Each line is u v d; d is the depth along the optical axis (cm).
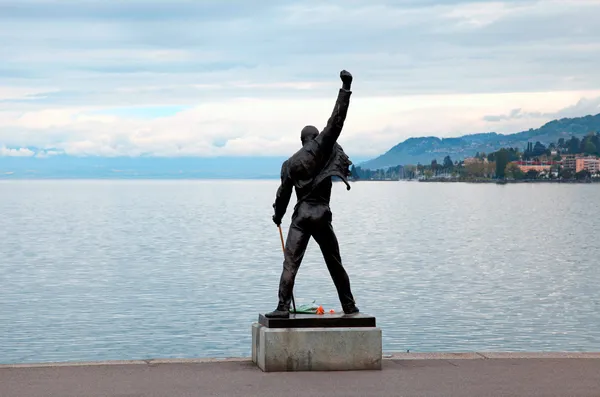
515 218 16962
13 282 6425
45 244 10156
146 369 1492
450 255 8906
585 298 5659
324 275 6538
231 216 16975
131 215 17500
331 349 1480
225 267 7431
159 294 5672
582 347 3972
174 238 11025
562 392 1333
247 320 4575
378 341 1490
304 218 1538
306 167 1546
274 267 7400
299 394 1316
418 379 1418
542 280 6744
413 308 5138
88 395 1306
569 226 14412
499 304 5338
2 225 14038
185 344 3906
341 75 1541
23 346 3869
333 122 1545
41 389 1342
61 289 5975
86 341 3988
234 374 1453
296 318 1486
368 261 8181
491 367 1516
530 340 4150
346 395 1312
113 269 7344
